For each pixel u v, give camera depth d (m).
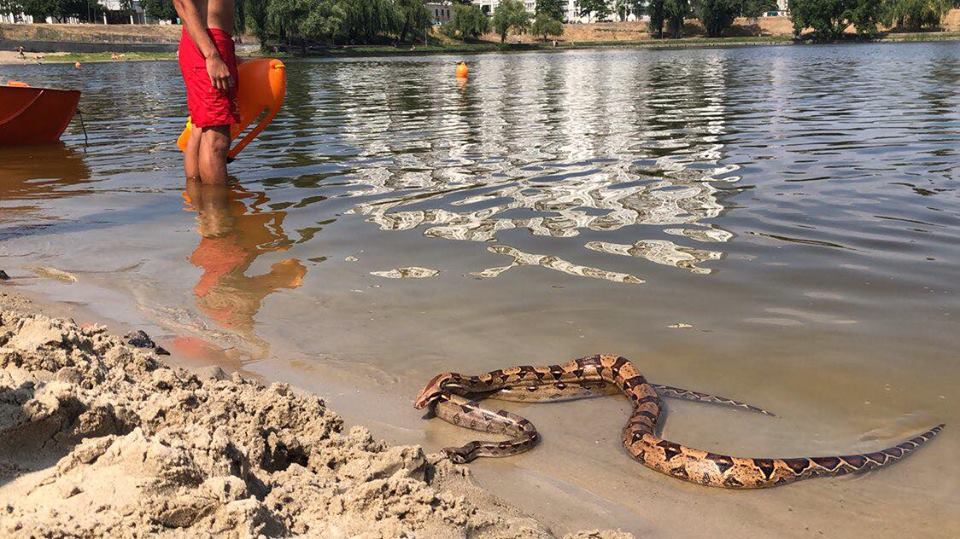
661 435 1.36
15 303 1.96
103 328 1.65
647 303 1.96
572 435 1.40
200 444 1.00
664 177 3.43
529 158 4.03
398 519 1.00
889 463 1.26
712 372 1.59
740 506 1.17
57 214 3.01
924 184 3.13
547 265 2.26
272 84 3.73
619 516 1.14
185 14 3.46
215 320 1.90
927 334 1.73
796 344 1.70
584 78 11.33
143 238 2.65
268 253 2.45
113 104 7.77
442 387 1.48
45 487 0.90
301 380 1.57
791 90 8.15
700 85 9.31
